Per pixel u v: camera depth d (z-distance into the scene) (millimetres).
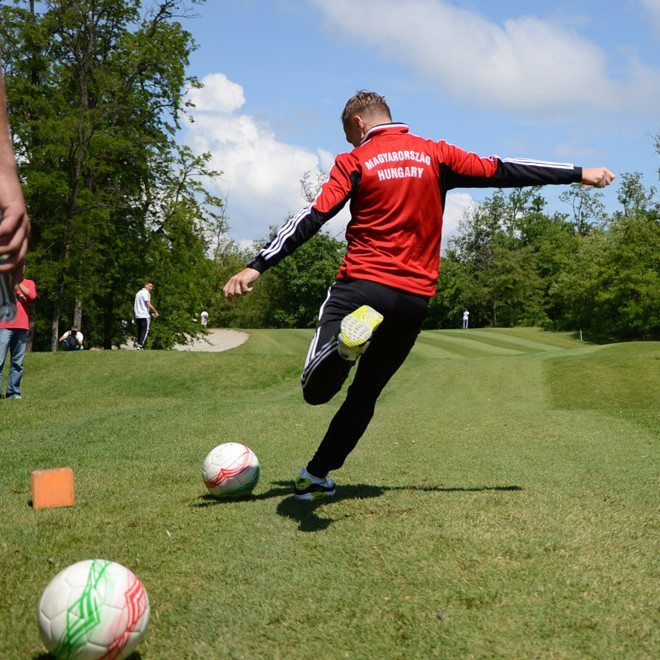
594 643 2547
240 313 76562
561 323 58312
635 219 49656
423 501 4527
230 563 3400
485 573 3219
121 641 2365
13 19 26969
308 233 4012
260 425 8586
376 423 8875
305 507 4426
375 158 4098
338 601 2934
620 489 5043
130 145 29078
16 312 2375
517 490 4906
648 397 14891
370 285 4074
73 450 6969
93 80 28953
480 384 16953
